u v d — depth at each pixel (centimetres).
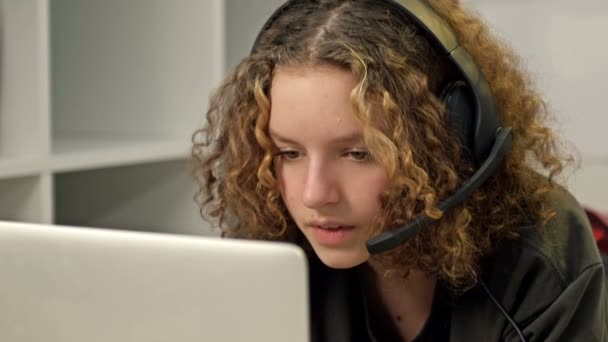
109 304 64
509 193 93
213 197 104
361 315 102
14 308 68
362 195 83
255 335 60
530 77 103
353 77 80
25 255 66
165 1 189
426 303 101
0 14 151
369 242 83
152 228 196
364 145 81
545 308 91
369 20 85
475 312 94
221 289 60
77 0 198
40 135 150
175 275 62
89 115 199
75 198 202
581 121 210
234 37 211
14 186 154
